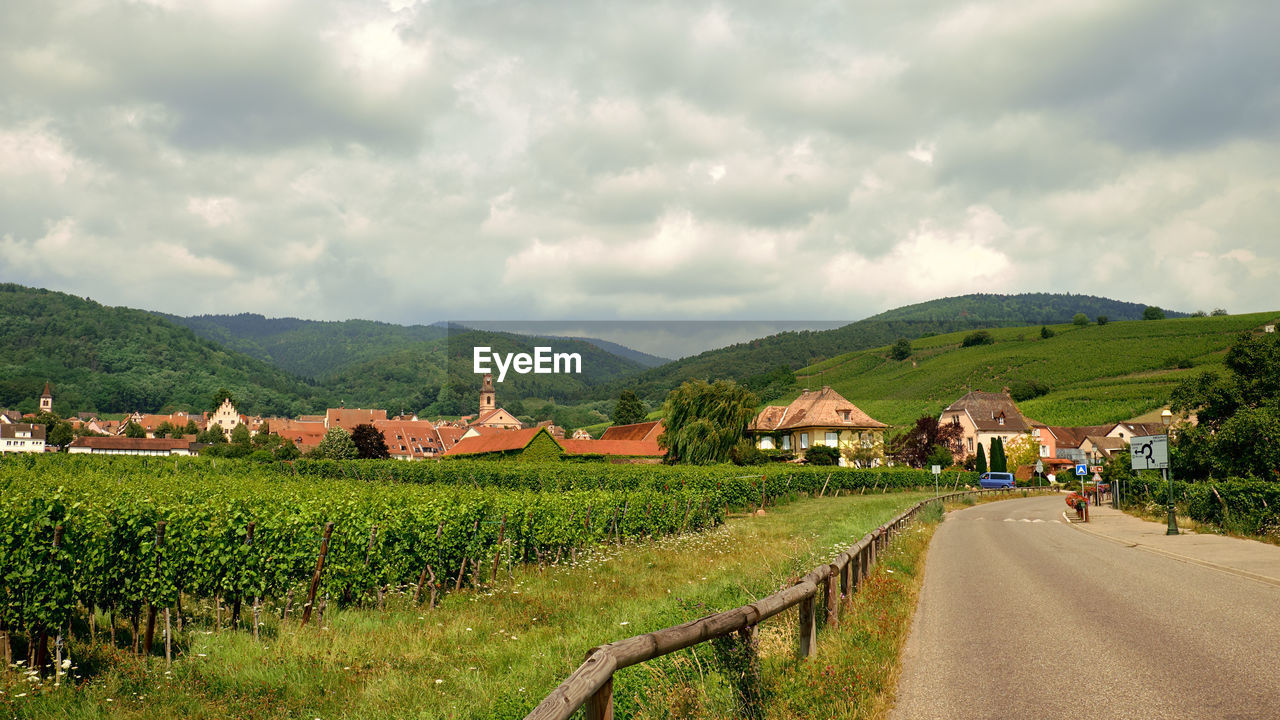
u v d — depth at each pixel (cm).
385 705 819
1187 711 691
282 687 891
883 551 1798
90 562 1052
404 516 1614
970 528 3262
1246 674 804
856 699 722
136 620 1132
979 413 10069
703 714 644
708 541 2572
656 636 565
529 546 2072
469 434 14350
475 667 966
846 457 8131
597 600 1474
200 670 938
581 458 8056
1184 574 1666
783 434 9194
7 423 15500
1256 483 2555
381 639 1124
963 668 881
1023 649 969
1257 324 14300
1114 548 2317
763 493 4484
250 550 1275
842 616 1056
